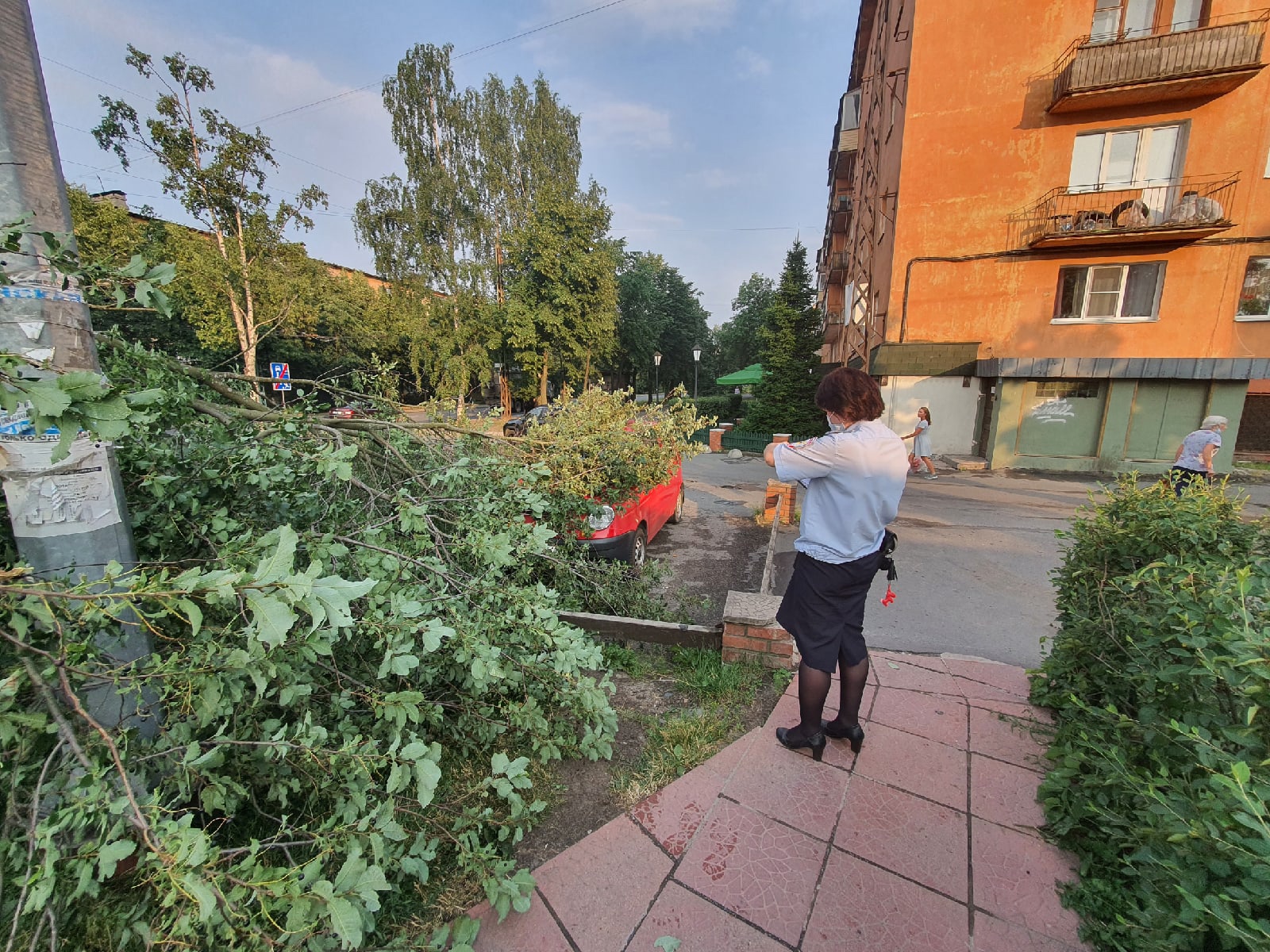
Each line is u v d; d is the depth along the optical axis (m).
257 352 21.45
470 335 25.14
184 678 1.36
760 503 10.16
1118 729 2.09
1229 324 11.84
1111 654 2.54
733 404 30.19
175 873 1.11
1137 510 2.86
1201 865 1.37
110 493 1.82
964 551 6.81
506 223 27.17
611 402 4.62
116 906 1.57
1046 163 12.43
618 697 3.15
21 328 1.63
